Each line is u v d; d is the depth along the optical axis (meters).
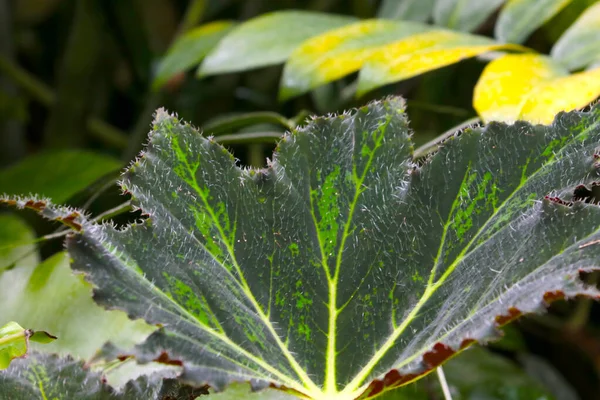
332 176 0.45
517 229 0.43
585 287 0.39
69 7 1.47
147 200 0.44
